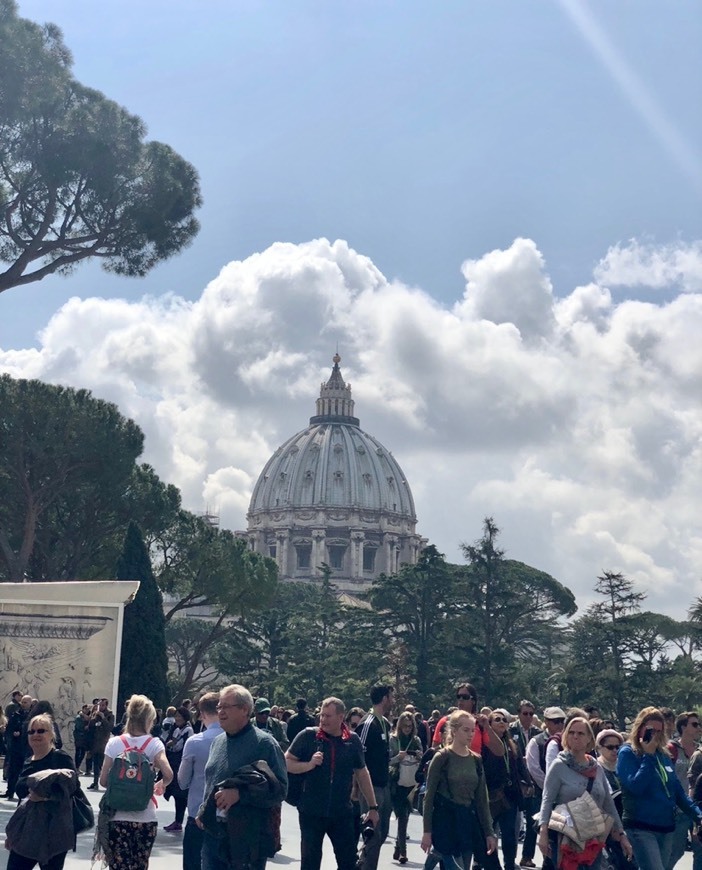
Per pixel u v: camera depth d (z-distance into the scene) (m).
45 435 58.09
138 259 38.94
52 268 37.41
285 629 156.25
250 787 11.77
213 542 78.31
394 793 23.19
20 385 58.94
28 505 59.41
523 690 115.44
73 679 41.84
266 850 11.86
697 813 15.19
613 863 15.28
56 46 37.06
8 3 36.00
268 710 27.31
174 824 24.70
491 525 120.81
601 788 14.55
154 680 59.03
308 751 14.27
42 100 35.19
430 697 115.19
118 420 61.19
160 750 14.03
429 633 122.81
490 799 18.11
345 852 14.16
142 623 59.25
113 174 36.31
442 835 15.36
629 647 112.56
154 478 68.50
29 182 36.50
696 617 115.44
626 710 110.12
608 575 114.38
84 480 60.81
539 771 18.80
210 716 16.08
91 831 23.75
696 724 19.47
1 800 28.81
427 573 123.50
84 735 36.16
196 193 39.22
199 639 182.38
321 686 137.12
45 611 42.38
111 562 66.69
